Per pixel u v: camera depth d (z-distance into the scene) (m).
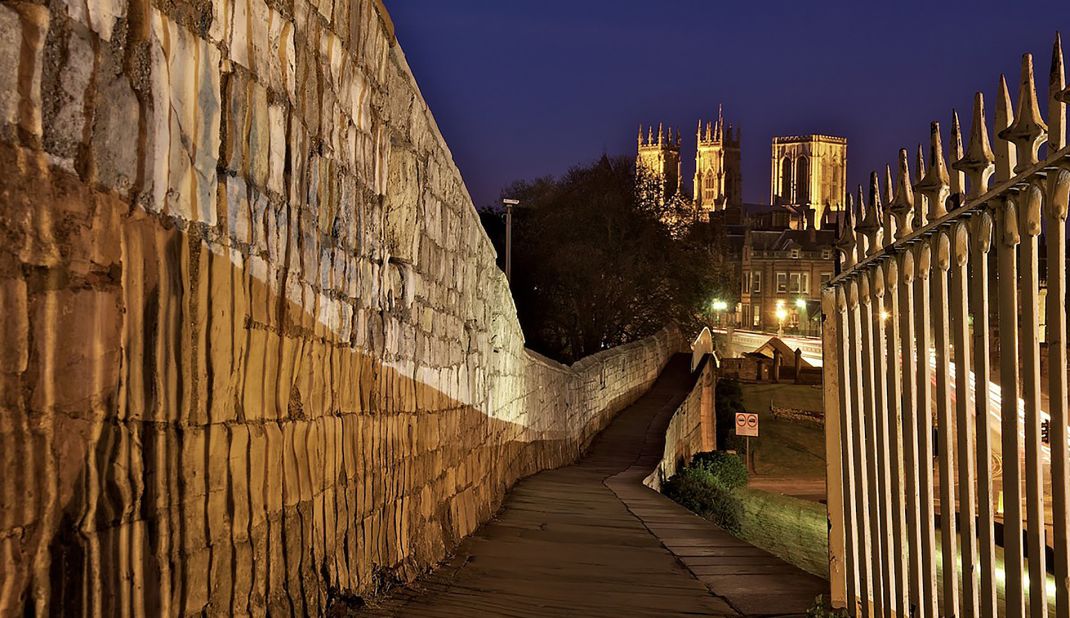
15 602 2.37
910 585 4.03
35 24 2.37
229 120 3.53
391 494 6.11
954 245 3.62
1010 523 3.25
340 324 5.03
